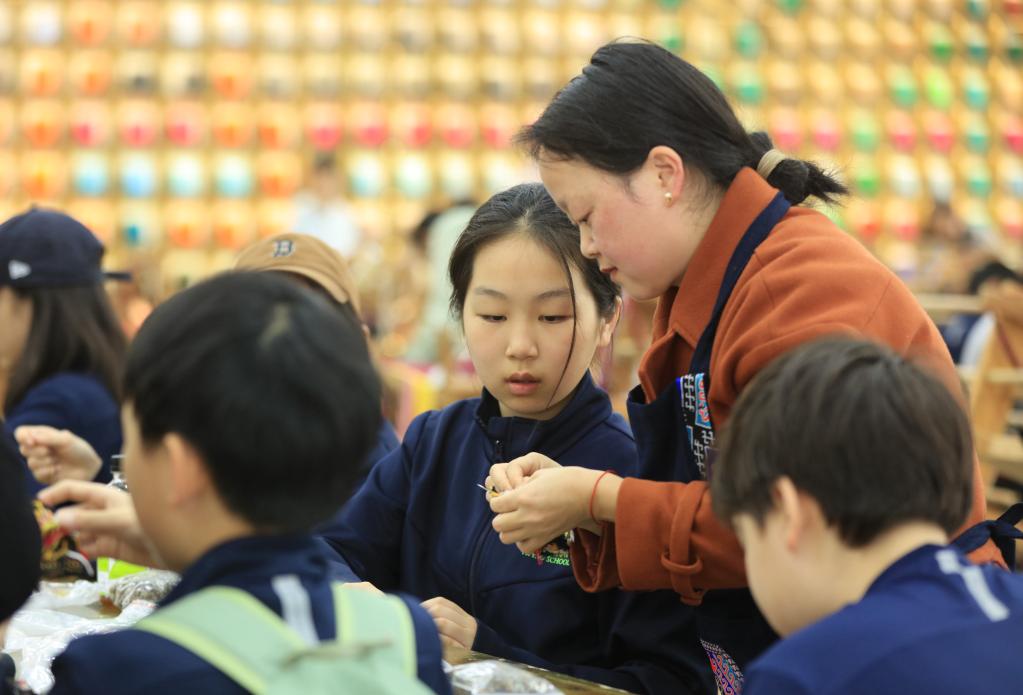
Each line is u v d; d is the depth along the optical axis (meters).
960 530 1.99
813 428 1.50
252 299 1.48
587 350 2.36
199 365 1.43
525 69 11.20
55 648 2.04
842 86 11.52
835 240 2.05
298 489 1.46
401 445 2.58
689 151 2.10
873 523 1.48
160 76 10.73
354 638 1.44
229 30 10.88
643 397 2.28
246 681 1.34
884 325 1.94
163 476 1.47
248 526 1.48
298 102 10.91
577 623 2.30
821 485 1.49
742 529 1.59
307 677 1.35
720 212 2.11
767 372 1.60
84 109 10.60
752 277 2.04
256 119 10.82
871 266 2.01
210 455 1.44
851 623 1.43
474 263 2.34
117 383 3.36
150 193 10.59
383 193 10.87
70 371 3.31
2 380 3.46
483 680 1.78
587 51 11.25
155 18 10.80
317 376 1.46
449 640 2.10
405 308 8.90
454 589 2.41
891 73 11.66
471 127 11.05
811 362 1.56
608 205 2.10
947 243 10.01
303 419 1.44
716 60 11.38
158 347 1.46
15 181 10.46
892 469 1.48
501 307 2.31
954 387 1.98
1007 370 4.88
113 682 1.34
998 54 11.88
